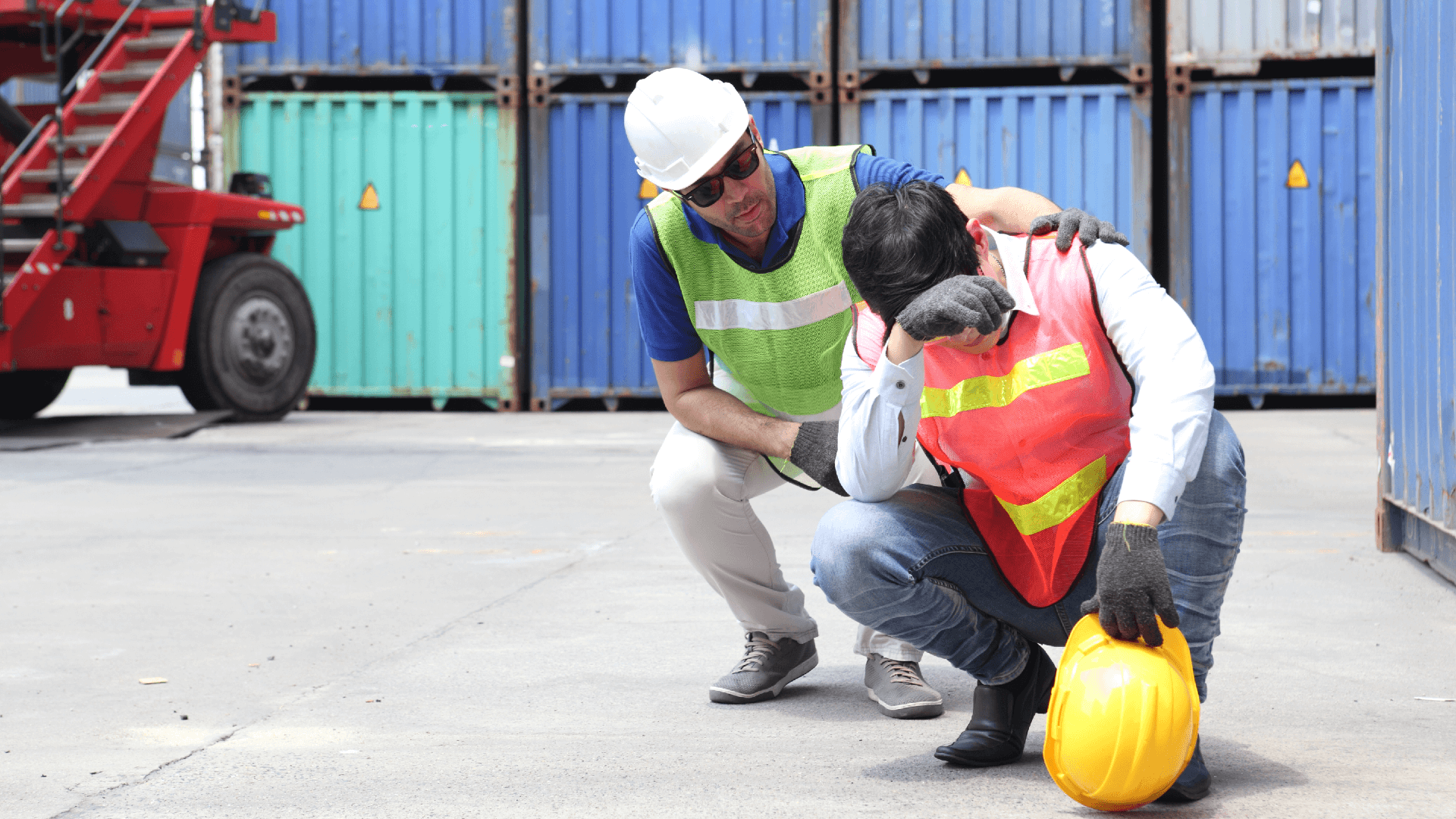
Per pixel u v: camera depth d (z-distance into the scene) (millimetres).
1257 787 2109
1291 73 10812
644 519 5359
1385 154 4434
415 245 11461
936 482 2719
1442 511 3760
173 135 14328
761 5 10930
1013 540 2203
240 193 10430
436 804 2086
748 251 2619
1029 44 10641
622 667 3025
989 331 1863
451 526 5203
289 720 2598
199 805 2092
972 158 10789
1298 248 10594
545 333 11367
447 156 11406
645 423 10180
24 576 4203
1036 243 2113
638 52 11078
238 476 6898
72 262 9102
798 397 2795
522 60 11625
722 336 2703
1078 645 1955
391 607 3707
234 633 3400
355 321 11523
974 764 2258
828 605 3744
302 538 4949
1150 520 1873
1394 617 3398
